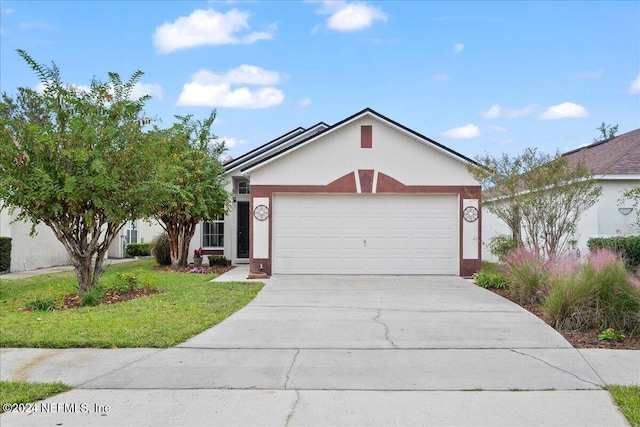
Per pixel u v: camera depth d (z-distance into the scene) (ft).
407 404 17.11
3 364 21.08
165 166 45.24
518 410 16.62
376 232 49.83
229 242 65.57
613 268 28.17
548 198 40.14
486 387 18.72
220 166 59.11
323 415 16.24
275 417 16.08
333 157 49.67
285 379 19.53
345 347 23.94
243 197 66.49
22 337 24.38
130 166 34.63
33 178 31.58
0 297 38.86
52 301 33.14
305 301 35.40
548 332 26.68
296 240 50.03
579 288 27.76
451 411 16.55
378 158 49.52
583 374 20.18
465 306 33.63
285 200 50.11
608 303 26.99
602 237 48.34
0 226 59.11
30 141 31.83
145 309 30.99
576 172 39.81
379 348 23.81
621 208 50.26
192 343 24.34
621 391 18.06
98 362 21.40
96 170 31.86
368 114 49.03
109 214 33.78
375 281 45.47
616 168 50.88
